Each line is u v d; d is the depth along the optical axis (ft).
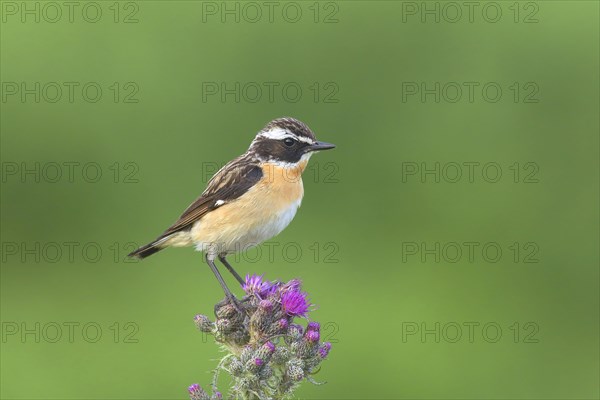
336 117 55.52
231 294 31.76
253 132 54.49
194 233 34.37
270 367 25.08
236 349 26.73
